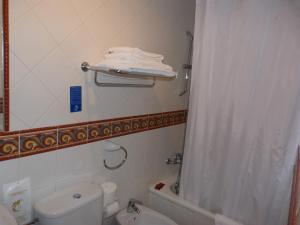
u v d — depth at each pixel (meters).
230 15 1.41
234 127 1.45
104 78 1.38
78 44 1.21
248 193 1.48
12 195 1.06
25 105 1.05
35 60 1.06
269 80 1.34
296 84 1.27
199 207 1.66
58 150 1.21
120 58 1.17
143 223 1.65
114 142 1.51
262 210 1.43
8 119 1.00
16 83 1.01
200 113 1.58
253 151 1.44
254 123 1.40
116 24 1.37
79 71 1.24
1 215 0.87
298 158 1.28
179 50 1.91
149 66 1.22
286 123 1.32
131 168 1.69
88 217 1.20
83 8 1.20
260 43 1.34
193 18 1.99
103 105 1.40
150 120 1.77
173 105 1.97
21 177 1.08
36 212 1.08
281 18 1.28
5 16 0.94
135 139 1.67
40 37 1.06
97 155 1.42
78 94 1.25
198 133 1.60
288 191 1.35
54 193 1.20
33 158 1.12
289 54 1.27
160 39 1.70
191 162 1.68
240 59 1.39
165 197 1.80
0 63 0.96
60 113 1.19
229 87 1.47
